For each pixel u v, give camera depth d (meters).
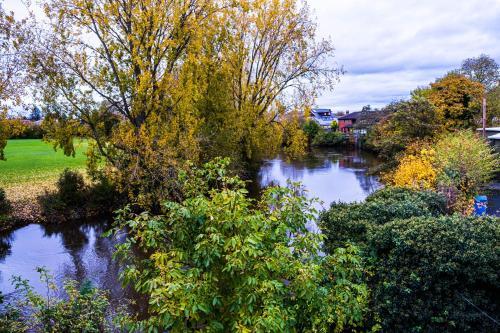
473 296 5.78
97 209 17.59
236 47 21.98
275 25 22.88
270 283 3.49
